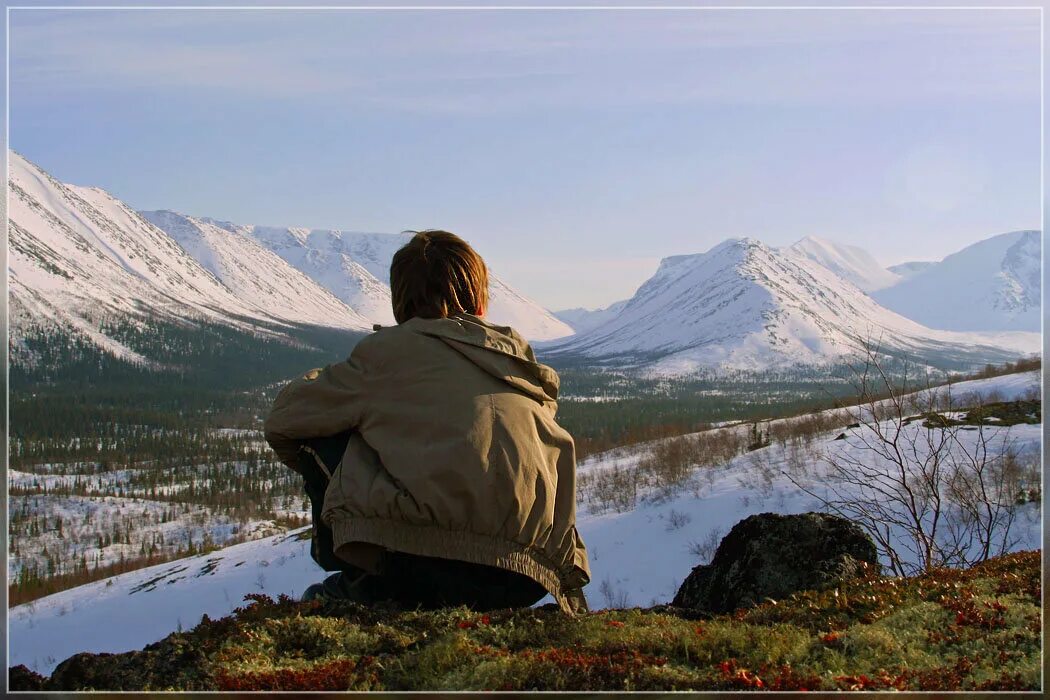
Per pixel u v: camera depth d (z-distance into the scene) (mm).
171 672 3992
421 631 4289
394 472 3688
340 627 4320
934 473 11461
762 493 24578
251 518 93250
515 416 3822
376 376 3820
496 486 3719
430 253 4094
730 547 7629
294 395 3865
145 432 183625
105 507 102938
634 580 23672
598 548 25969
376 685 3859
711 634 4594
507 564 3820
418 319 3961
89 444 168250
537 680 3865
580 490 32656
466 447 3688
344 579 4770
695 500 26812
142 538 88188
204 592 31812
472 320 4008
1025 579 5992
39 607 33250
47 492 112375
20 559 77875
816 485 22609
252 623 4438
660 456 35938
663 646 4426
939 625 5094
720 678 4004
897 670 4301
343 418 3805
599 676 3928
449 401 3770
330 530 4020
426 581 4277
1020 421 22922
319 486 3975
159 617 31141
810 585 6809
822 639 4789
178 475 138750
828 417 34812
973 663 4383
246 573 33250
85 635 29359
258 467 141750
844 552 7051
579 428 117625
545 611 4602
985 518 15812
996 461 18688
